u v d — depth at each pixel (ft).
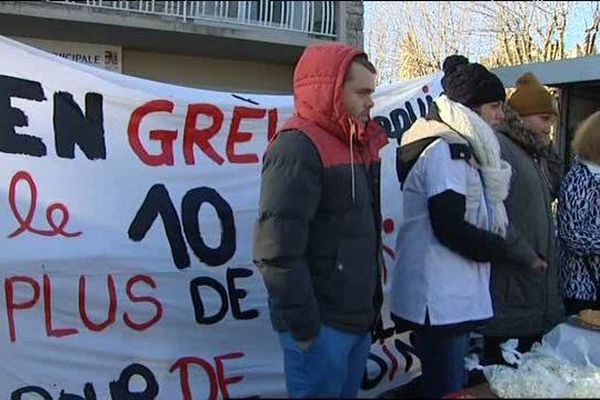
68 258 9.64
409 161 8.08
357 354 7.48
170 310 10.23
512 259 8.11
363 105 7.13
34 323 9.53
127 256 9.99
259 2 28.25
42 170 9.71
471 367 8.64
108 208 9.97
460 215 7.52
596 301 10.16
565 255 10.40
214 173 10.61
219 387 10.47
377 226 7.49
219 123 10.68
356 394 7.61
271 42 27.14
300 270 6.66
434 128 7.91
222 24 26.96
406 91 12.40
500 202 8.02
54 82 9.89
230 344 10.58
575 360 8.43
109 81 10.17
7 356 9.40
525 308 9.37
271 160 6.88
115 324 9.94
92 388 9.80
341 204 6.98
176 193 10.35
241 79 30.12
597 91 21.43
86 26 24.09
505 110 9.70
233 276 10.61
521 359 8.35
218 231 10.56
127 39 26.22
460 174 7.66
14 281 9.41
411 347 11.58
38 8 22.72
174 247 10.28
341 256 6.99
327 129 7.03
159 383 10.16
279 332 7.22
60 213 9.73
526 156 9.64
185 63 28.96
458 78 8.87
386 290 11.42
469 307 7.87
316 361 6.96
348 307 7.02
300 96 7.11
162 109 10.34
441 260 7.77
